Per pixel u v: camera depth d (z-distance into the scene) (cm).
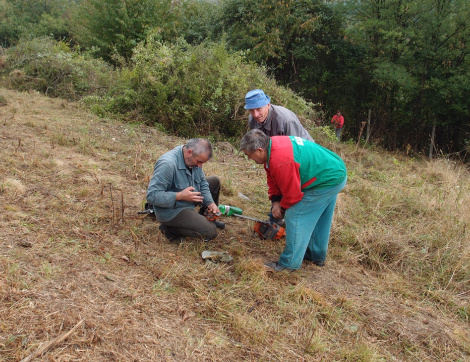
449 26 1493
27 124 675
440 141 1716
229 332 276
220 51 940
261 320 294
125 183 497
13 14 3312
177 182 360
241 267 349
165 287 308
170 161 353
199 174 378
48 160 514
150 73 870
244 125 899
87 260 320
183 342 257
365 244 425
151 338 254
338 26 1827
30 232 342
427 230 485
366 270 397
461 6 1453
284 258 352
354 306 329
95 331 247
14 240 325
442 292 364
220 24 1906
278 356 262
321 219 359
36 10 3500
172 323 272
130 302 283
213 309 292
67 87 1056
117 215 393
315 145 322
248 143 306
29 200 396
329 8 1802
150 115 878
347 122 1820
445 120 1670
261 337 273
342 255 410
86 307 267
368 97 1833
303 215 332
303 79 1833
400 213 541
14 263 293
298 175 309
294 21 1734
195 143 346
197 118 891
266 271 352
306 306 316
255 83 947
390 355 284
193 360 245
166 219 365
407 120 1720
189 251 368
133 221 401
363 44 1766
